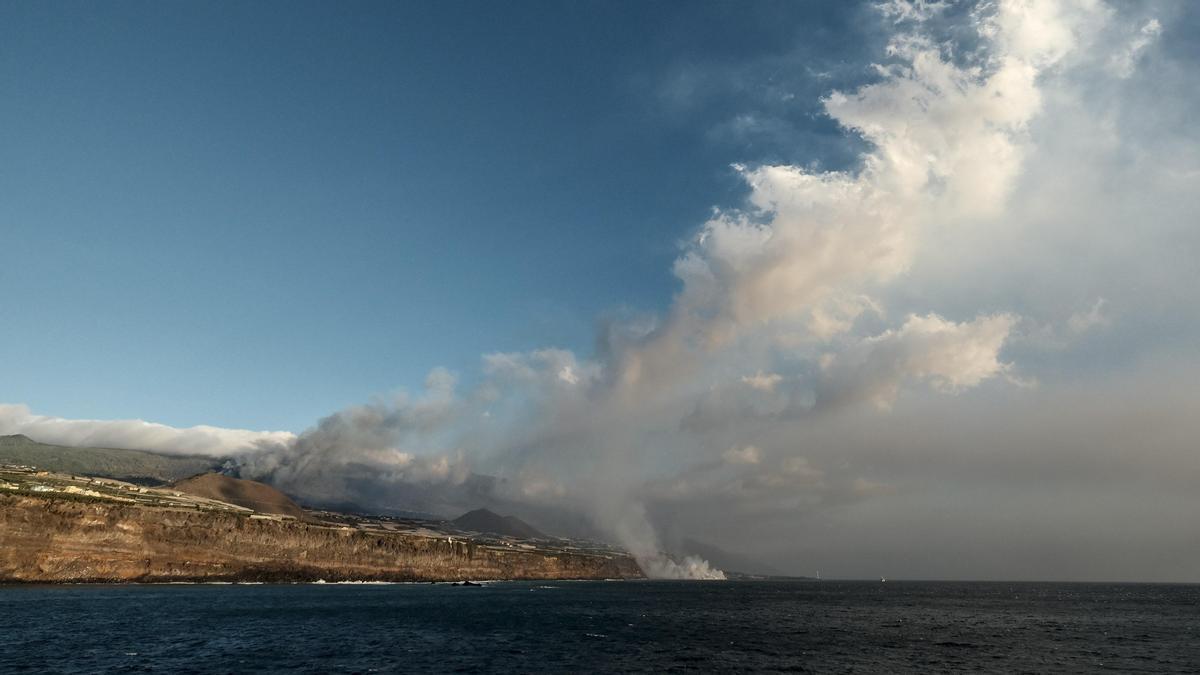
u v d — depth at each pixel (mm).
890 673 71812
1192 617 157250
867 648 91312
